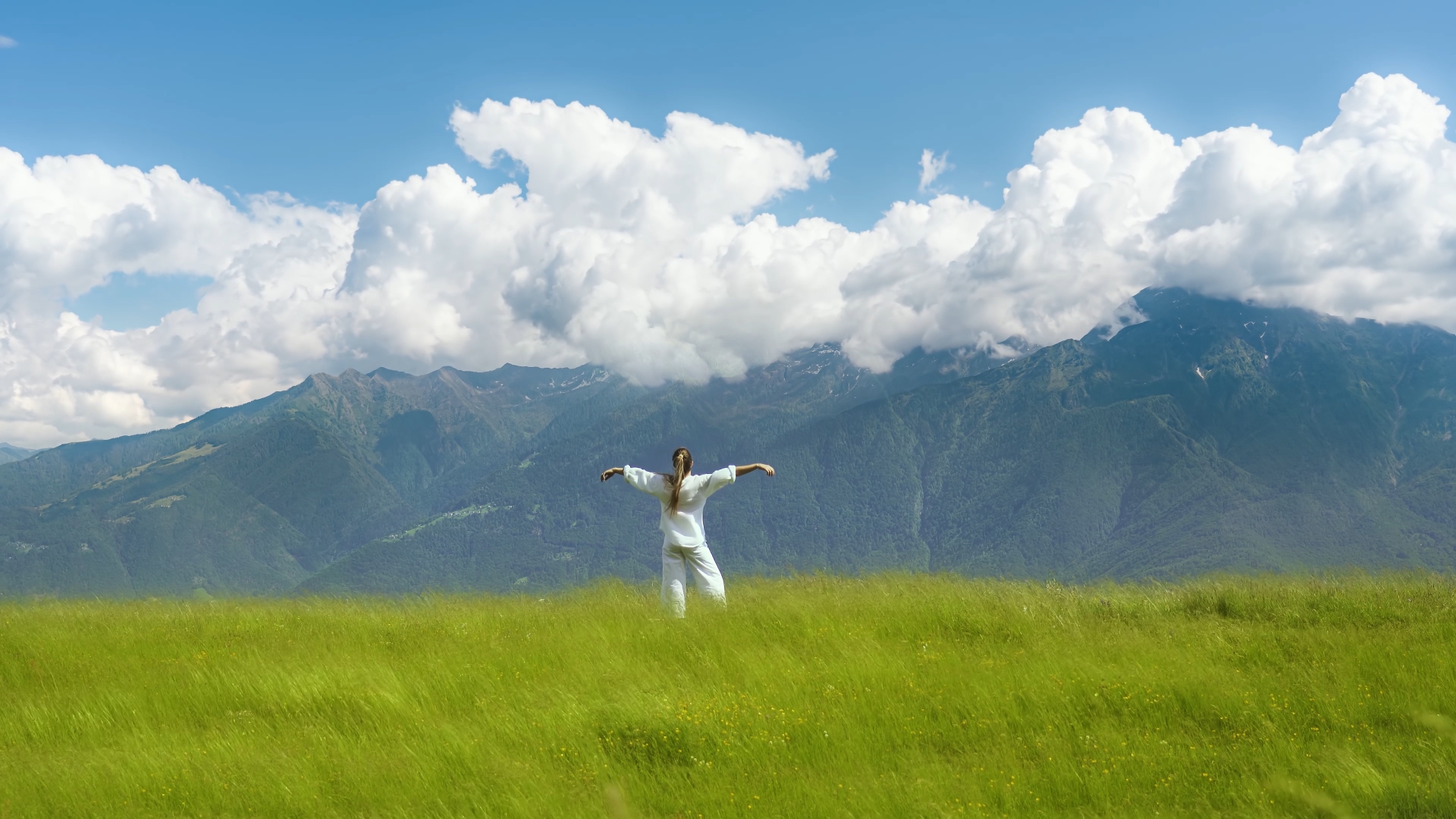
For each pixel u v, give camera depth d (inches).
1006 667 338.6
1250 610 444.5
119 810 237.1
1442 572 502.3
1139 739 262.7
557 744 271.3
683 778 247.0
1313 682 302.5
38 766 266.1
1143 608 456.8
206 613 557.3
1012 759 251.4
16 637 454.3
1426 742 250.7
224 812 234.7
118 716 318.0
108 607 606.2
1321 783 225.9
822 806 220.4
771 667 343.3
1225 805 220.5
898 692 313.1
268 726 305.7
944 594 503.5
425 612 526.0
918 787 230.5
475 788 239.8
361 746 280.8
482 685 337.1
